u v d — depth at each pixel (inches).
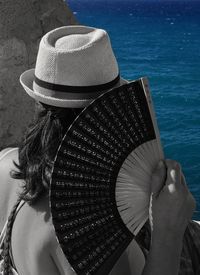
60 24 126.8
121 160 46.0
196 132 1163.3
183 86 1573.6
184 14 4913.9
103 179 46.1
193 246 82.6
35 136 49.1
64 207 45.8
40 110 49.4
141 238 63.6
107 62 47.3
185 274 79.2
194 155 1032.8
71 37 48.1
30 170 48.3
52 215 45.4
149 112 45.6
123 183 46.4
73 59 46.3
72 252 45.8
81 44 47.2
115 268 47.5
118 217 46.7
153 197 45.8
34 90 49.4
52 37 50.1
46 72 47.5
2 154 58.1
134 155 46.0
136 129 45.7
